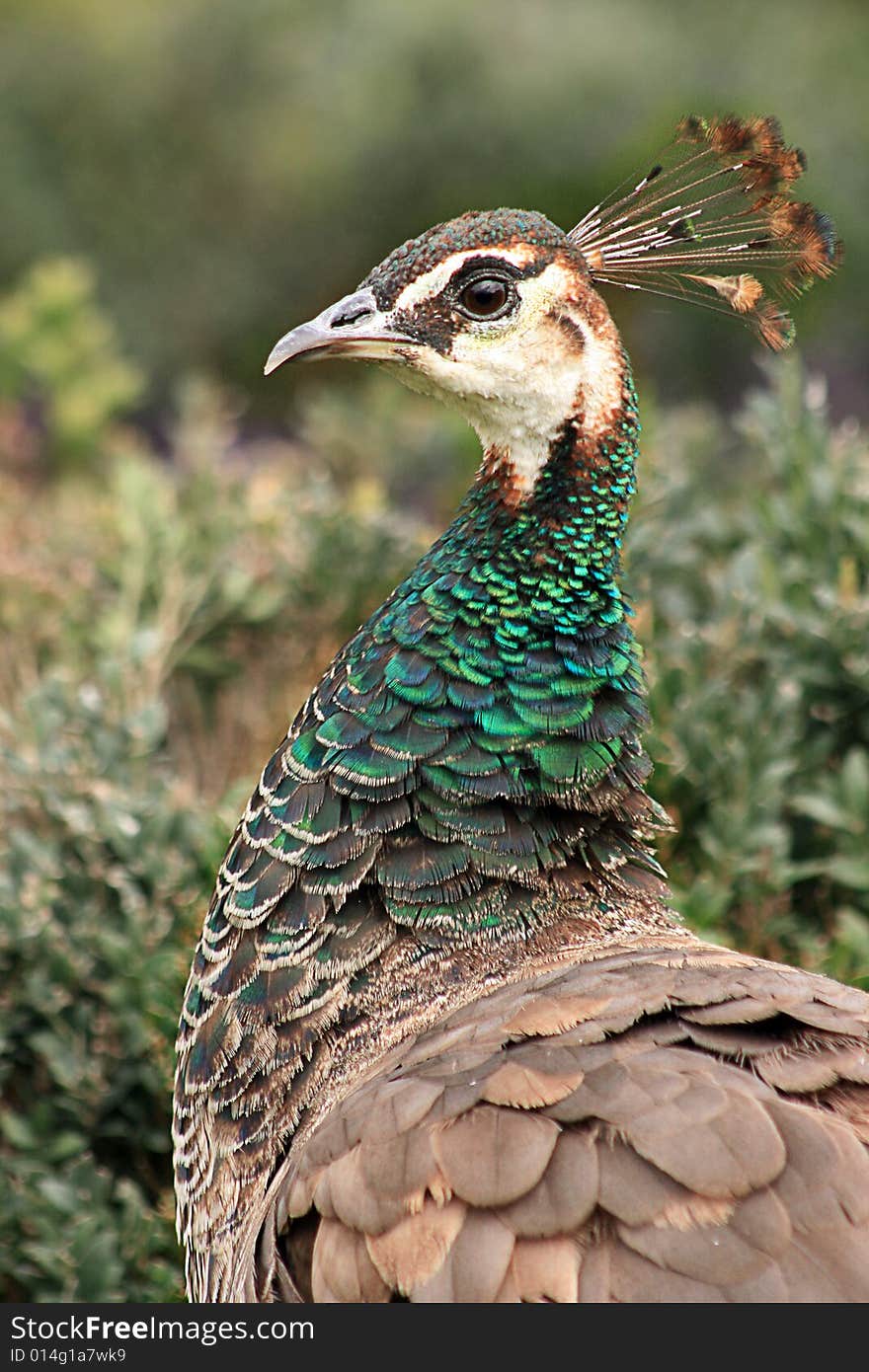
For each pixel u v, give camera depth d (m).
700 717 10.59
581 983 6.75
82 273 22.78
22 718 12.27
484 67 36.84
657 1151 5.88
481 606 7.38
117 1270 9.05
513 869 7.16
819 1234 5.68
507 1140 6.03
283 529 14.09
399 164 36.91
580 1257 5.71
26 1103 10.21
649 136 33.47
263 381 34.00
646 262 8.21
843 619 10.81
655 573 12.24
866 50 36.72
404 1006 7.00
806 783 10.84
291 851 7.25
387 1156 6.15
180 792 11.25
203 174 37.88
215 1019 7.33
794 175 8.26
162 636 12.80
